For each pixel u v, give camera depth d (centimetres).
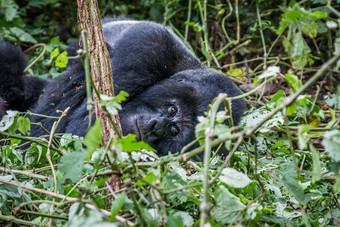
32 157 519
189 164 500
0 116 734
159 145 648
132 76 674
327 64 334
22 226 450
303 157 606
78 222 299
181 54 745
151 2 1059
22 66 834
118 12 1098
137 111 667
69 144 491
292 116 766
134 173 379
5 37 959
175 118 657
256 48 1038
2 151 518
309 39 1038
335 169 421
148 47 694
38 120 719
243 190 473
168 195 390
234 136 355
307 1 1012
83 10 474
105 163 413
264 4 1069
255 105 835
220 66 971
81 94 696
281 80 961
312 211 494
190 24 939
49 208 403
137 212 346
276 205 466
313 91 927
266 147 670
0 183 448
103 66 461
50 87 754
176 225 350
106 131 429
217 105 365
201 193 403
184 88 673
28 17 1134
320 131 715
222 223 393
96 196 411
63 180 347
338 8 996
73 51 780
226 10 1086
